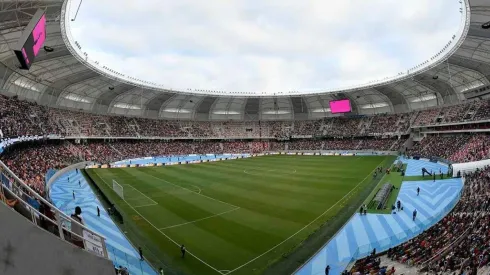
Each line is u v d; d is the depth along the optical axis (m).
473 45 49.41
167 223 27.72
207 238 24.28
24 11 31.95
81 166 61.41
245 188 42.06
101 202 35.00
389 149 85.56
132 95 84.06
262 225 27.16
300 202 34.53
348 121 103.06
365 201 34.88
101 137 76.75
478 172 39.94
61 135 62.09
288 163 71.50
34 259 4.32
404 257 19.02
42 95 64.88
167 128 96.56
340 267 19.42
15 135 41.69
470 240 18.66
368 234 25.20
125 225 27.22
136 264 19.53
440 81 71.81
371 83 83.62
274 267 19.78
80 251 4.78
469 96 71.31
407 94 85.62
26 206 5.48
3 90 52.91
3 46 39.81
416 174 50.84
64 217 5.73
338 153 93.50
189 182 47.12
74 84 67.06
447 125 70.12
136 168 64.44
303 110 110.00
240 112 111.00
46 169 45.31
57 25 39.50
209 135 103.12
